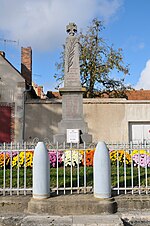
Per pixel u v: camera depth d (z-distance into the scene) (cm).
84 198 597
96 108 2273
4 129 2220
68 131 1194
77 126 1238
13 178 739
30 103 2266
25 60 2689
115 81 2909
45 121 2242
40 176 598
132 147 675
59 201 588
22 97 2269
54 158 853
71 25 1323
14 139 2209
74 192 645
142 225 577
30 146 847
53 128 2234
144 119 2273
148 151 754
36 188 597
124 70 2905
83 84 2878
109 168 606
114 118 2267
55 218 550
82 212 584
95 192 601
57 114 2248
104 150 606
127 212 596
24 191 635
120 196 622
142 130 2305
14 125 2231
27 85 2377
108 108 2278
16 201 609
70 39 1316
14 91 2278
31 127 2241
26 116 2252
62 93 1280
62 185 684
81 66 2864
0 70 2298
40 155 604
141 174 780
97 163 604
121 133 2258
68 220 539
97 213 583
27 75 2662
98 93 2911
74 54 1305
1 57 2319
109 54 2883
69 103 1272
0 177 752
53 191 645
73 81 1283
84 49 2842
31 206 592
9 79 2291
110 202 590
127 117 2272
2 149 691
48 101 2258
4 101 2259
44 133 2230
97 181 600
